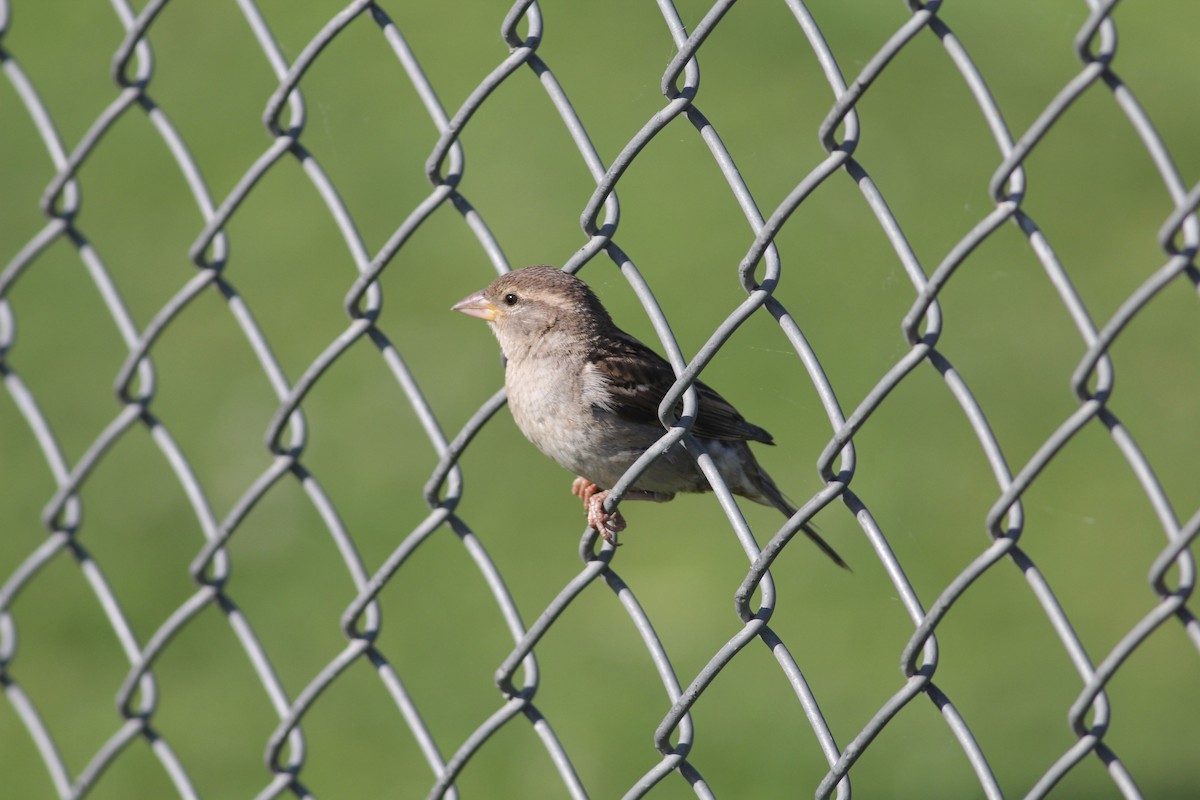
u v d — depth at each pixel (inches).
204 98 637.3
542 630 196.2
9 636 263.3
